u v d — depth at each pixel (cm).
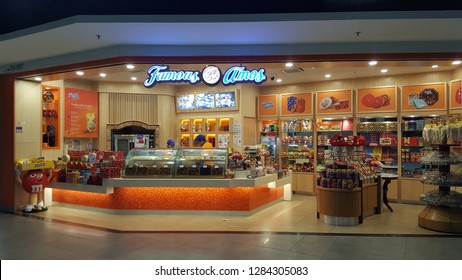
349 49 566
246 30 512
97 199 704
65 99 860
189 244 493
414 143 822
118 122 965
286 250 469
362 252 460
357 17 464
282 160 995
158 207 679
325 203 615
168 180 657
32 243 498
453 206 574
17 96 723
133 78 919
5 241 507
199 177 661
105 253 454
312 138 962
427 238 525
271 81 943
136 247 479
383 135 862
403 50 558
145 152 710
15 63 704
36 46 588
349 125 897
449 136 571
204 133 977
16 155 720
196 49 588
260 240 513
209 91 962
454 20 461
